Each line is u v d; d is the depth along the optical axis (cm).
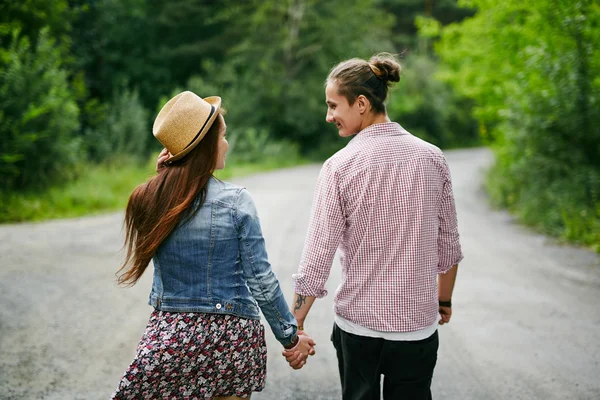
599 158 898
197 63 2623
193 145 180
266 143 2508
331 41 2669
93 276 528
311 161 2695
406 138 196
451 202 203
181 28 2567
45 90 1091
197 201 183
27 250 620
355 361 198
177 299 183
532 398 306
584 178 858
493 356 365
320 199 196
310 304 199
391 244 190
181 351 177
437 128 3484
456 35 1421
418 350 194
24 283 495
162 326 181
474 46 1306
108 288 493
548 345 383
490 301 482
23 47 1073
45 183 1077
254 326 190
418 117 3434
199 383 182
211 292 182
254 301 195
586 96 855
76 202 992
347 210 193
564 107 876
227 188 188
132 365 175
